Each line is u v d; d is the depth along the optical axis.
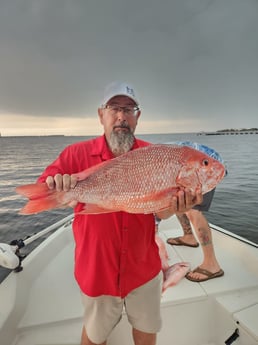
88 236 1.66
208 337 2.26
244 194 10.85
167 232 3.94
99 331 1.72
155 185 1.52
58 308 2.27
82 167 1.74
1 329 1.82
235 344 2.03
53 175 1.62
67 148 1.84
